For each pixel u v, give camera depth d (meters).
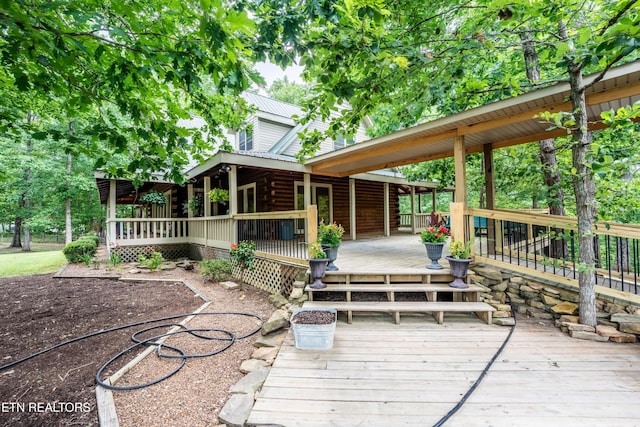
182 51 2.14
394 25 3.78
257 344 3.14
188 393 2.34
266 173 9.09
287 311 3.74
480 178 8.42
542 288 3.76
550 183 5.67
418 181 10.53
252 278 5.91
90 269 7.52
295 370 2.54
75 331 3.71
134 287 5.86
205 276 6.39
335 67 2.60
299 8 2.30
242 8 2.19
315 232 4.29
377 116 9.33
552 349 2.87
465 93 4.55
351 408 2.03
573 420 1.88
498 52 5.50
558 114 3.04
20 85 2.21
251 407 2.06
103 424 1.96
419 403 2.08
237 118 4.92
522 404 2.05
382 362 2.67
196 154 3.38
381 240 9.28
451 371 2.50
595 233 3.25
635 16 2.50
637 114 2.51
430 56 3.12
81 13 1.79
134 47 2.11
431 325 3.54
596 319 3.25
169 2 2.17
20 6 1.65
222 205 10.79
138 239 8.52
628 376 2.38
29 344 3.34
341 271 4.23
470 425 1.85
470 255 4.43
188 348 3.13
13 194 14.28
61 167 14.09
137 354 3.04
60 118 4.81
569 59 2.80
